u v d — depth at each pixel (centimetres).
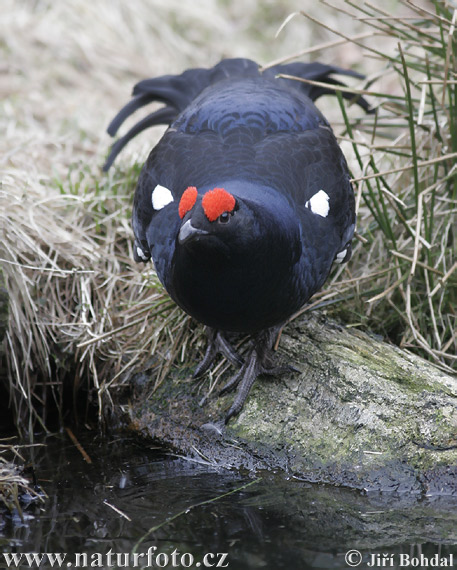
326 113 1422
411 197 1009
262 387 853
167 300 927
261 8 1683
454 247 944
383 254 992
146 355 938
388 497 734
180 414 877
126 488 769
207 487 766
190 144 860
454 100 945
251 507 720
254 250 710
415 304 943
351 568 616
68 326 970
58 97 1395
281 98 913
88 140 1279
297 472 781
